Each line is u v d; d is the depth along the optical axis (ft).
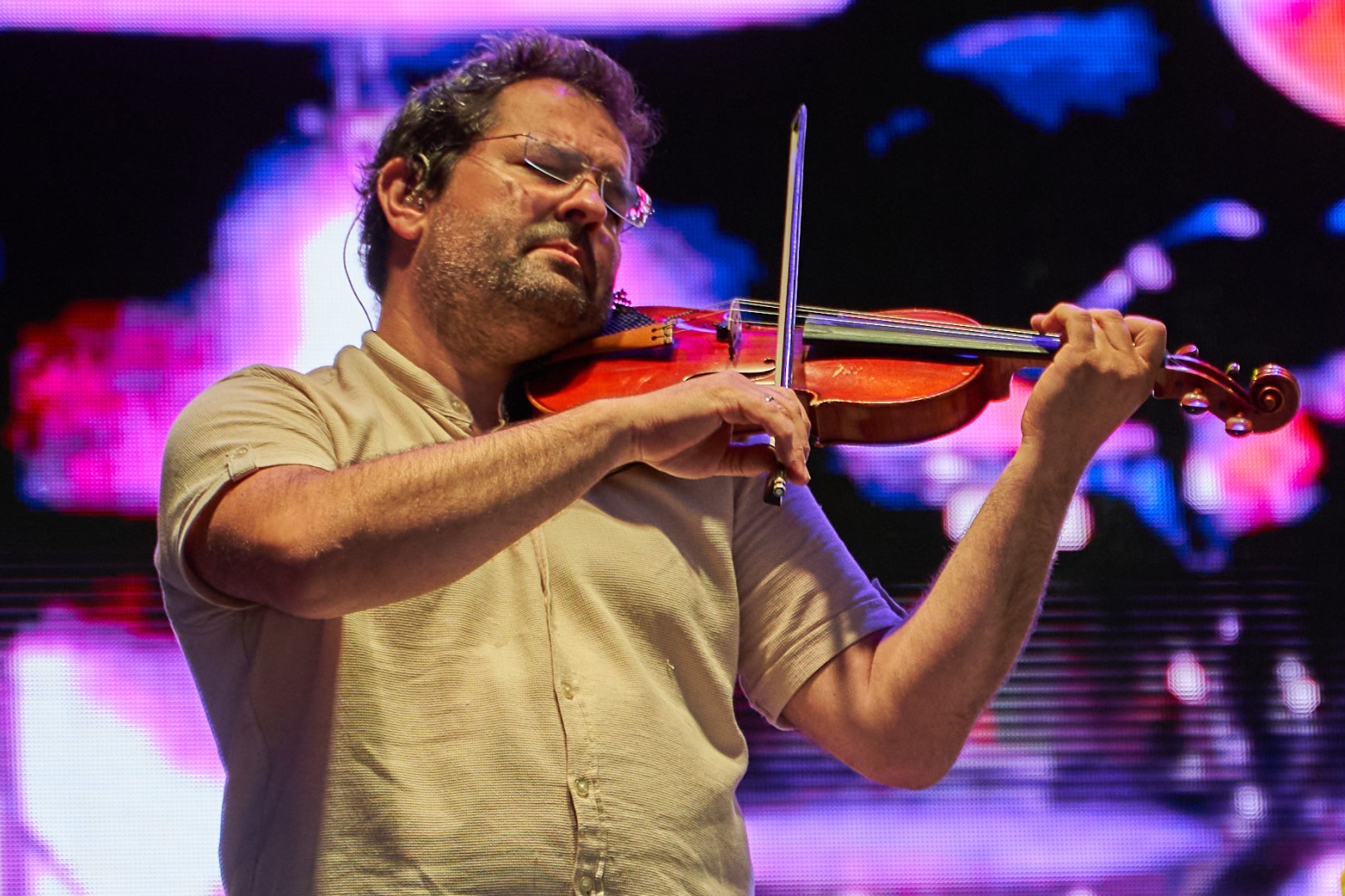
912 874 41.32
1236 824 42.27
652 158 45.44
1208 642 43.73
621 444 17.31
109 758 40.01
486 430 22.21
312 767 17.16
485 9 44.78
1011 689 43.21
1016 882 41.42
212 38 44.24
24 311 42.57
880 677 19.84
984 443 44.57
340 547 16.44
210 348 42.86
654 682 18.81
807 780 41.81
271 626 18.10
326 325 43.27
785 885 41.04
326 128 44.09
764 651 20.89
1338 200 46.29
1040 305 45.65
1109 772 42.63
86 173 43.45
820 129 46.09
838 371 21.65
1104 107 46.65
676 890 17.53
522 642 18.15
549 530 19.24
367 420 20.04
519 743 17.30
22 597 40.81
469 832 16.74
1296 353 45.57
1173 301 45.83
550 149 22.62
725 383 17.52
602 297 22.77
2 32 43.83
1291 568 44.24
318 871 16.63
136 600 41.14
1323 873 41.75
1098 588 44.16
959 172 46.19
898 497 44.27
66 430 41.96
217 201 43.57
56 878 39.14
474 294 21.95
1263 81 46.75
